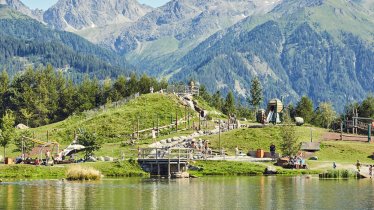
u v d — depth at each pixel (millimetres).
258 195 115062
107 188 123938
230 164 161500
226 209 99375
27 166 148750
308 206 102625
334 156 184000
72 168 142875
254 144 193875
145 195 113688
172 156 163875
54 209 97750
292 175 156375
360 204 104688
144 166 157000
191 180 142750
